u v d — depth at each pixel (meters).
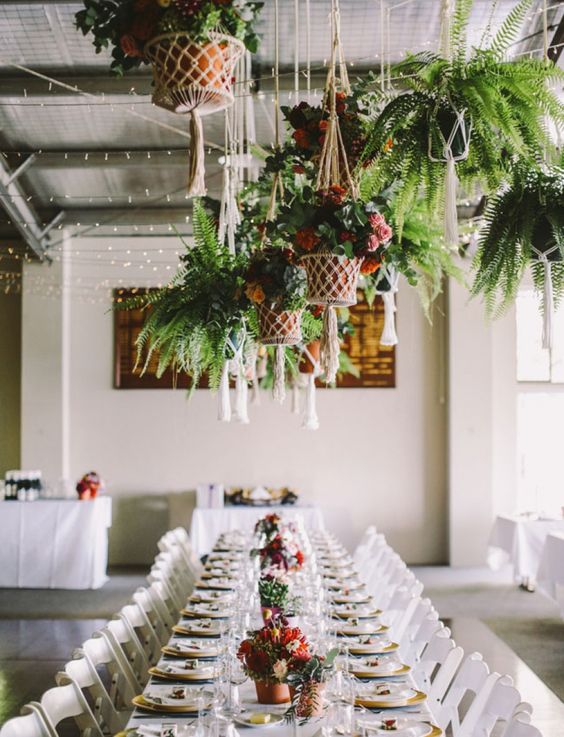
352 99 3.55
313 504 10.78
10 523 9.72
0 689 6.14
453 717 3.58
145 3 2.49
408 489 11.27
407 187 3.02
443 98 2.90
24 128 8.97
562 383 11.09
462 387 10.94
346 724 2.77
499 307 3.17
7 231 10.80
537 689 6.07
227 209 5.07
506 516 9.75
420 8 6.83
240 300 4.07
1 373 11.41
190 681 3.76
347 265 3.21
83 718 3.45
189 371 4.54
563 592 7.80
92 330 11.27
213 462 11.23
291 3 6.66
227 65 2.56
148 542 11.20
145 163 9.29
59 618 8.32
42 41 7.46
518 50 6.99
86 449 11.27
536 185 3.02
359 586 6.08
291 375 6.21
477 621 8.09
